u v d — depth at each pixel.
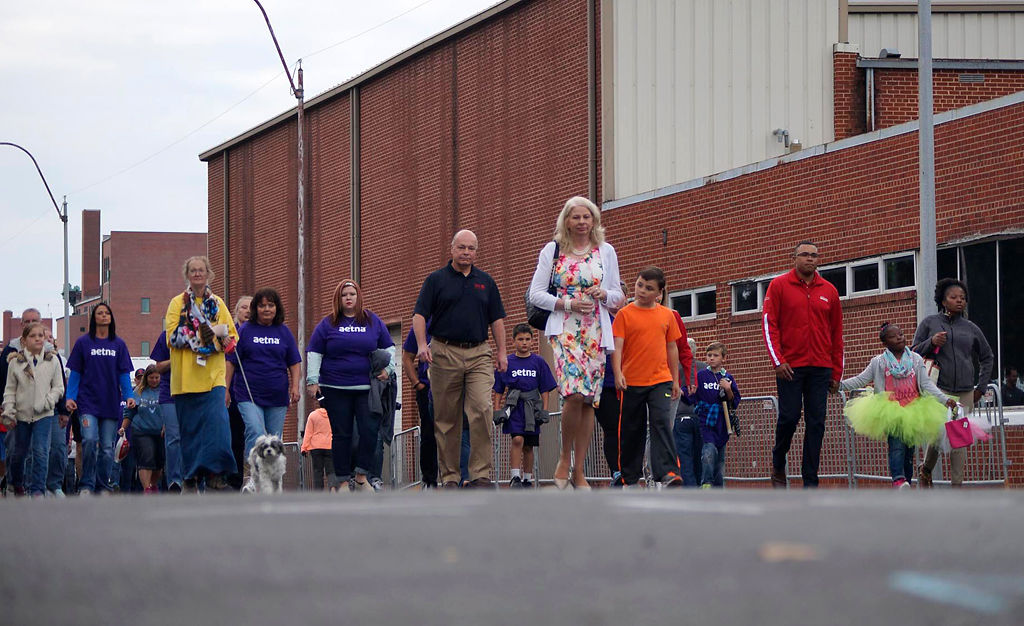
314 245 42.34
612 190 28.95
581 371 12.26
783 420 13.53
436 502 6.72
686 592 3.58
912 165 20.78
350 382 14.65
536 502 6.59
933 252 16.42
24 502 7.37
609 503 6.41
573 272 12.30
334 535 5.03
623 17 29.25
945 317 14.52
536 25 31.50
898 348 14.35
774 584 3.67
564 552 4.41
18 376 16.25
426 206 36.22
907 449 14.93
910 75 29.75
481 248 33.75
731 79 29.53
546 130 31.14
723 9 29.52
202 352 13.31
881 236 21.34
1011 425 16.88
